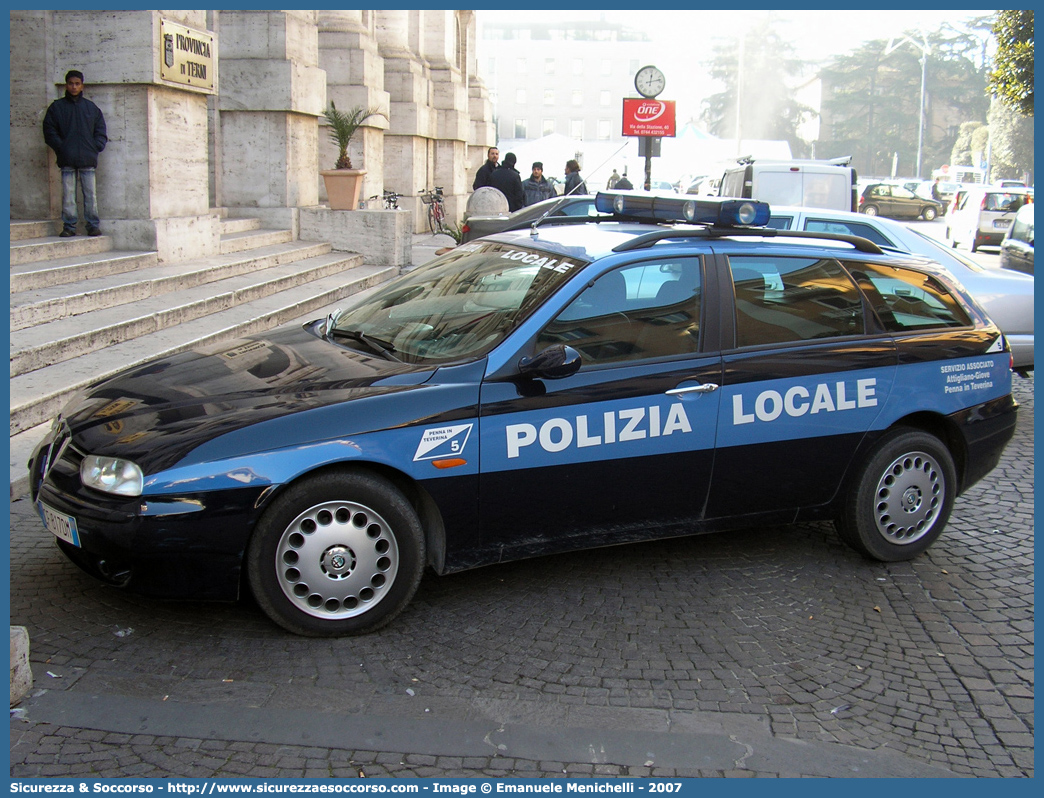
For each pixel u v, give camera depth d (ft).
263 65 43.39
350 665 11.53
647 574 14.70
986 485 20.02
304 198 46.39
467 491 12.57
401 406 12.16
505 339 13.00
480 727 10.35
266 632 12.23
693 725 10.56
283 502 11.56
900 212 131.34
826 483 14.93
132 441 11.58
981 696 11.51
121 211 32.96
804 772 9.83
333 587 12.00
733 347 14.12
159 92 32.76
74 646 11.58
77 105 30.66
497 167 55.36
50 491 11.81
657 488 13.78
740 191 37.68
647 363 13.55
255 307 31.65
